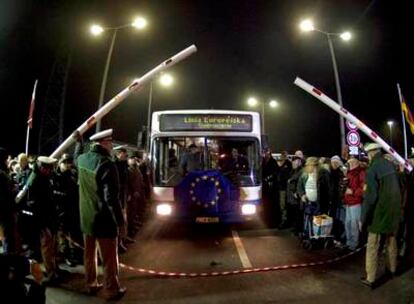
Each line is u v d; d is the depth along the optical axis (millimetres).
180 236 10312
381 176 6047
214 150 10289
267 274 6930
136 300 5754
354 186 8344
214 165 10234
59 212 7445
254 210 10125
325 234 8680
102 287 6219
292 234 10422
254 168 10305
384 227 6031
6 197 5984
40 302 3545
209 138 10305
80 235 7586
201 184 9969
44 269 6961
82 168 5688
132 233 10297
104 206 5629
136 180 10477
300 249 8758
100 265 7473
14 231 6094
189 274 6914
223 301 5691
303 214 9680
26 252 7668
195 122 10344
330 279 6594
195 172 10016
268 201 12430
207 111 10367
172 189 10055
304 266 7352
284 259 7930
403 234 7805
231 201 10023
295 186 10234
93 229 5641
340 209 9266
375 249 6168
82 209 5738
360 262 7590
